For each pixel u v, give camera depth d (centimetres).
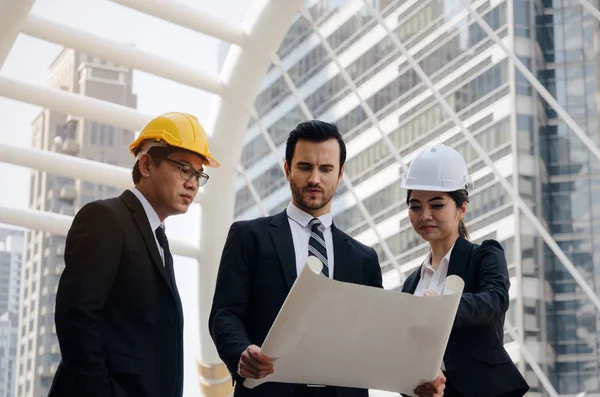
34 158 1538
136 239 535
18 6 1291
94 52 1471
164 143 561
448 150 654
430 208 640
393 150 1642
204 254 1797
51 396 509
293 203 577
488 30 1484
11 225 1564
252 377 489
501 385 598
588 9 1397
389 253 1695
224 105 1691
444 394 612
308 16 1638
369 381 505
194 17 1529
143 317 527
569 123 1422
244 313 554
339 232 579
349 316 460
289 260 555
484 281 604
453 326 564
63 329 501
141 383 516
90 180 1582
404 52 1590
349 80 1667
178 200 563
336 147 564
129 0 1450
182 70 1589
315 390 542
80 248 515
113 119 1539
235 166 1780
